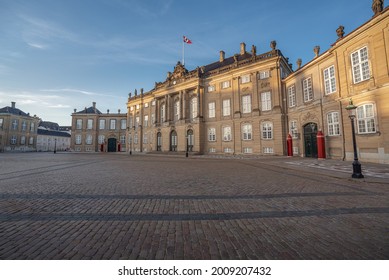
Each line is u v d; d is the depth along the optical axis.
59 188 7.32
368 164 14.12
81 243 3.28
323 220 4.37
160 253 3.00
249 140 30.30
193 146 35.88
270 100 28.67
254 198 6.12
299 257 2.93
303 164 15.51
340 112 17.73
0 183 8.23
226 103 33.47
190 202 5.68
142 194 6.53
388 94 14.04
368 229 3.89
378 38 14.64
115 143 65.44
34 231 3.73
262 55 29.91
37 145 74.69
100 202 5.62
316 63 21.33
